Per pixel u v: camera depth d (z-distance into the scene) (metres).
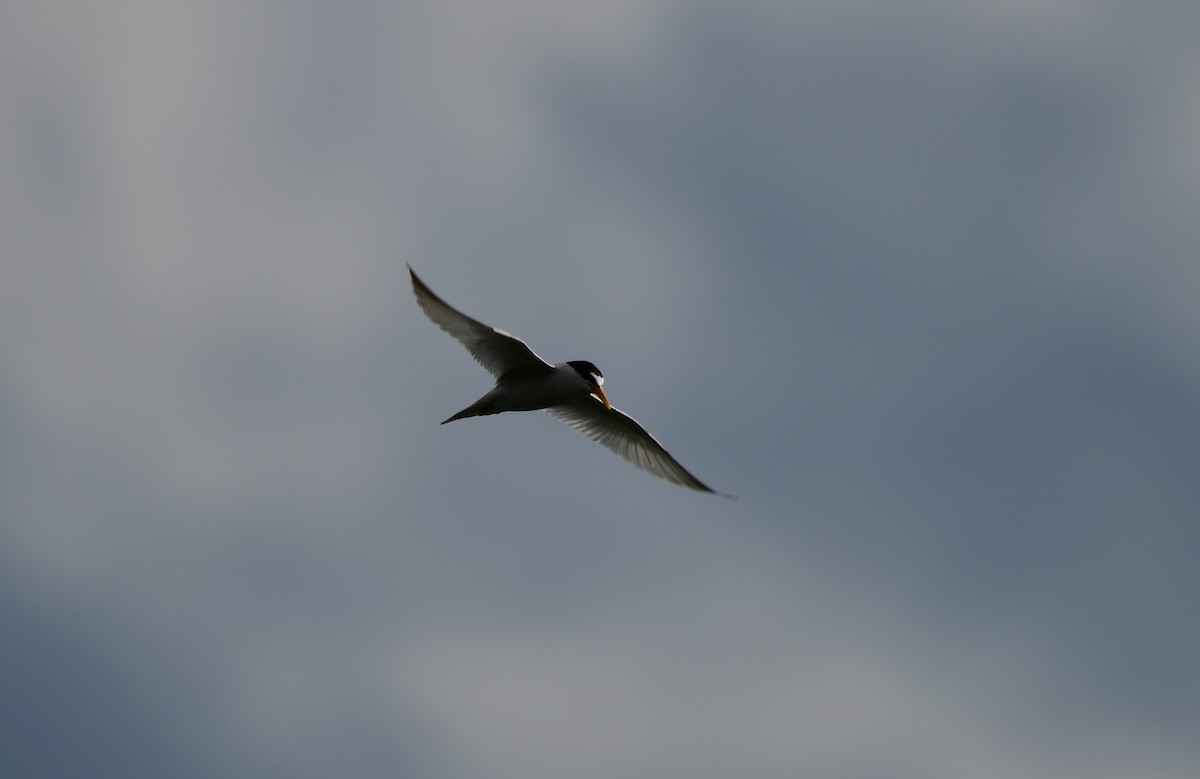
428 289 16.19
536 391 17.86
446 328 16.91
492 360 17.22
